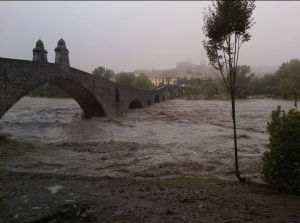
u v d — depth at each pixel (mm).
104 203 7383
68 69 25938
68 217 6758
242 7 8148
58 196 8023
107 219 6262
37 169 12430
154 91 73562
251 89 90500
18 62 19344
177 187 8773
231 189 8477
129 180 9875
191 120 33812
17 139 20656
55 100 77562
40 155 15266
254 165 12867
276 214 6391
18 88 19375
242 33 8430
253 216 6301
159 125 29188
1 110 17844
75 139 20969
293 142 7695
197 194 7984
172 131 25078
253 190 8352
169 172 11656
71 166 13000
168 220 6145
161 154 15570
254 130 25531
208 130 25719
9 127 27172
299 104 58531
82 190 8570
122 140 20469
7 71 18312
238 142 19500
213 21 8539
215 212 6574
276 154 7996
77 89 29734
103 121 32125
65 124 29500
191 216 6352
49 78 23047
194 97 112250
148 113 43344
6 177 10180
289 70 53594
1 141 18891
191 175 11227
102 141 19797
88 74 30234
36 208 7137
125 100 44062
